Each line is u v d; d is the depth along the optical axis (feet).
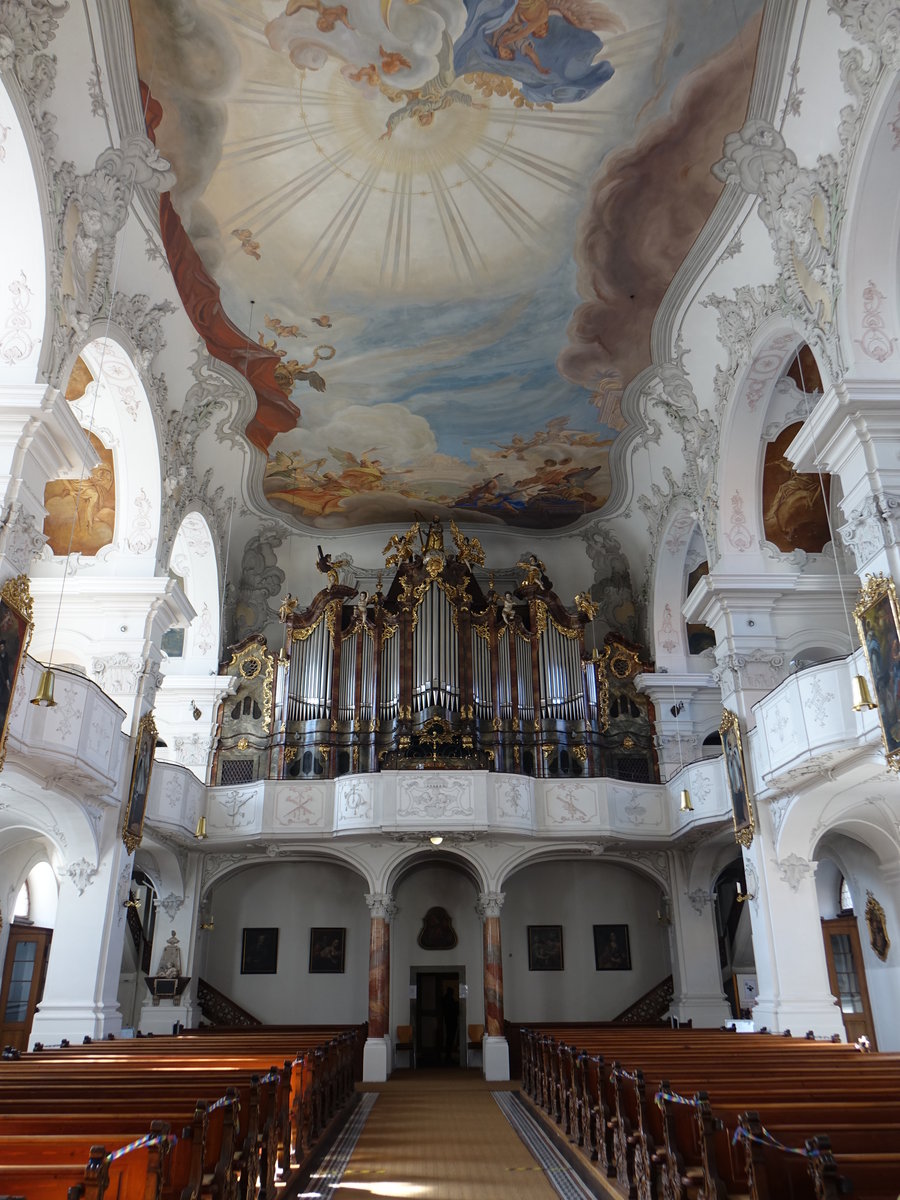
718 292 44.27
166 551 50.16
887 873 48.37
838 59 32.45
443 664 63.00
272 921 66.08
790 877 44.73
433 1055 66.18
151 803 52.80
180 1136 16.21
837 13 31.19
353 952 65.67
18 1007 56.44
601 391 55.11
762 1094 20.80
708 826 55.36
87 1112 19.66
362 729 62.23
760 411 46.85
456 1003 67.21
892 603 31.32
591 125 39.29
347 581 70.54
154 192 38.83
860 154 32.91
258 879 66.95
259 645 65.67
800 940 43.93
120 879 44.70
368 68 36.83
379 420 58.23
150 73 34.94
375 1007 56.03
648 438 57.31
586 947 65.87
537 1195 26.37
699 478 51.47
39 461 33.42
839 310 34.96
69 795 40.47
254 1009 64.13
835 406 33.53
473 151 40.98
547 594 66.18
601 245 44.68
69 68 32.14
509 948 65.72
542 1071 42.73
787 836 44.98
